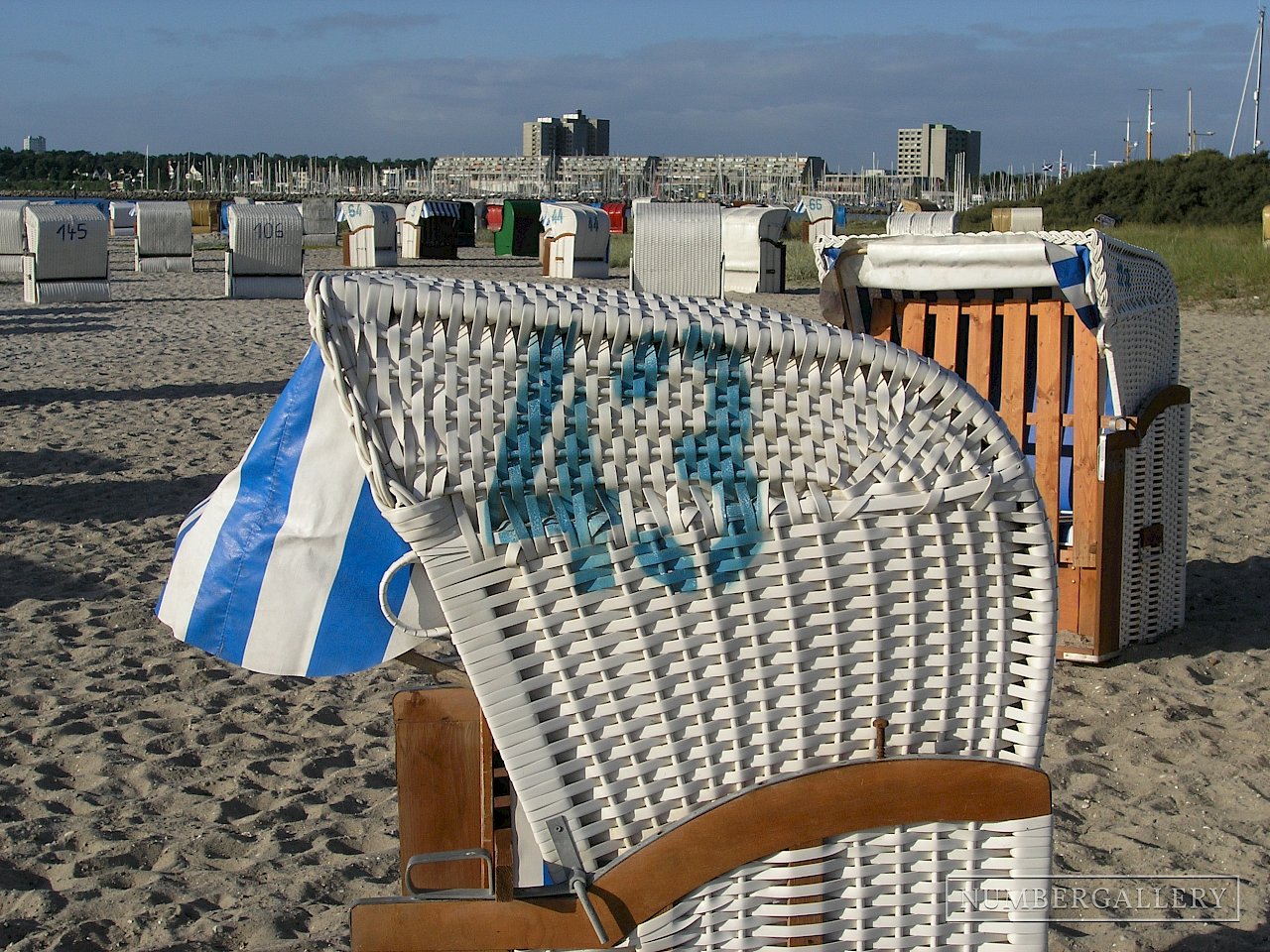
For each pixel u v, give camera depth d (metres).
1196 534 6.74
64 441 9.23
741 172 188.75
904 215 16.42
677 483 1.61
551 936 1.66
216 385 11.91
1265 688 4.65
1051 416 4.67
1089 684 4.68
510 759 1.61
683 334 1.59
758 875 1.68
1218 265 21.61
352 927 1.66
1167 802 3.76
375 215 30.47
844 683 1.68
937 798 1.67
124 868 3.38
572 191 177.75
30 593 5.80
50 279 20.02
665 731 1.64
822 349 1.63
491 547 1.56
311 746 4.26
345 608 1.73
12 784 3.90
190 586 1.77
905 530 1.66
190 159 157.38
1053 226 42.31
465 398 1.55
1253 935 3.04
